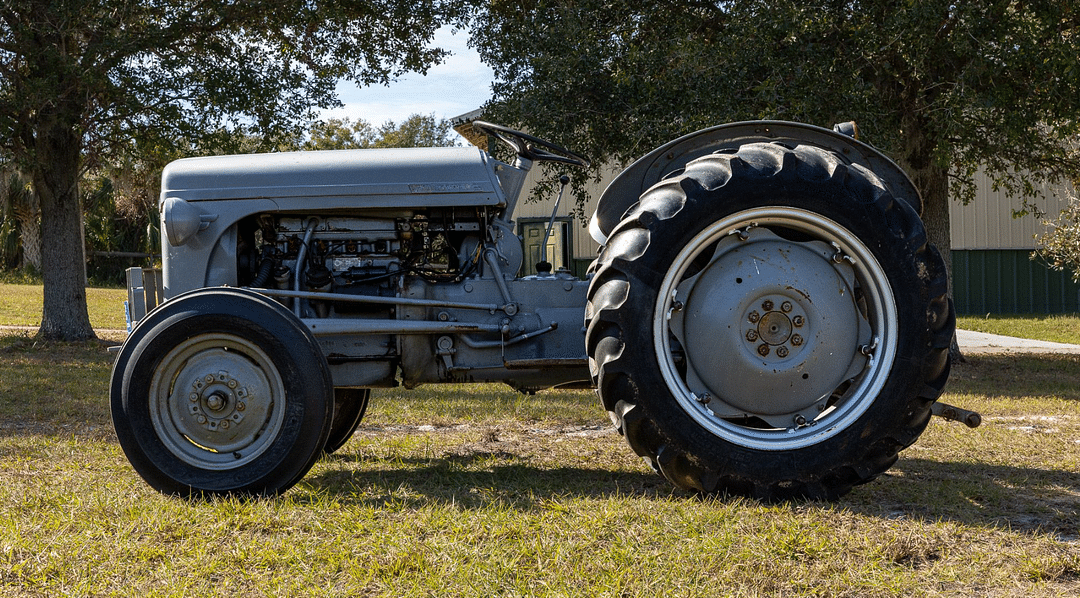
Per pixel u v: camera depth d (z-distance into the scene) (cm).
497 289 416
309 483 386
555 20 1026
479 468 425
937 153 959
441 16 1270
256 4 1181
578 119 985
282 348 356
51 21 1134
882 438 353
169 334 358
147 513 328
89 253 3559
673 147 392
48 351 1162
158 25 1166
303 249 418
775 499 350
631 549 285
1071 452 482
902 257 353
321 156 425
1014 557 285
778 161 354
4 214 3362
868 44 906
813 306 355
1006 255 2384
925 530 315
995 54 911
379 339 410
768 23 893
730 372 355
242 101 1139
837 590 257
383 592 252
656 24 1052
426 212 430
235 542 297
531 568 271
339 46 1312
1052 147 1162
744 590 253
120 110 1147
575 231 1825
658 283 344
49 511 333
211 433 361
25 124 1180
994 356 1273
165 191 418
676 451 344
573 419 594
